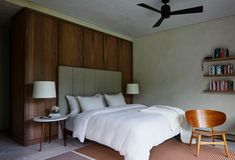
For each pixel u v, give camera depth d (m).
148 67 5.35
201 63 4.34
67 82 3.85
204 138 3.67
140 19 4.15
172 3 3.29
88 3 3.35
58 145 3.27
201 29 4.34
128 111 3.46
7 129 4.54
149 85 5.31
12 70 3.81
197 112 3.18
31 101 3.34
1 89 4.54
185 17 4.00
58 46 3.79
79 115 3.23
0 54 4.55
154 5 3.41
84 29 4.33
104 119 2.81
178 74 4.73
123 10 3.66
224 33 4.01
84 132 2.96
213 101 4.14
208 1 3.21
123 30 5.00
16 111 3.57
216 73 4.00
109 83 4.88
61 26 3.86
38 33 3.47
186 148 3.08
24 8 3.31
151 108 3.49
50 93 3.05
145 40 5.43
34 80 3.39
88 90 4.29
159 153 2.87
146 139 2.40
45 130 3.50
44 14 3.56
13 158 2.68
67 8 3.58
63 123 3.52
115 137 2.54
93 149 3.06
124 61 5.47
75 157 2.73
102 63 4.76
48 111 3.58
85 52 4.33
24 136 3.23
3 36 4.61
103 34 4.82
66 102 3.80
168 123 2.99
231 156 2.75
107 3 3.34
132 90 5.05
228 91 3.83
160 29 4.88
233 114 3.87
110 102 4.25
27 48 3.30
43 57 3.54
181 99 4.66
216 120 3.05
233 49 3.89
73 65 4.06
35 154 2.84
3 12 3.54
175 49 4.79
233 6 3.43
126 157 2.32
